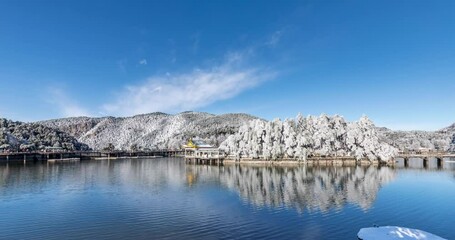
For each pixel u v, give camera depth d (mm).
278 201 48531
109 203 46750
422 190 59156
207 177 81000
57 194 54500
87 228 34062
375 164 120812
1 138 157875
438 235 32406
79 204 46094
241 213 40719
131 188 61531
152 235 31844
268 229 33875
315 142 125250
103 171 97000
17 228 34062
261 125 123938
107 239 30531
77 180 73938
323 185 66312
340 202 47844
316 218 38312
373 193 55906
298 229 33844
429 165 124062
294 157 119312
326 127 129000
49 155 151000
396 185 66000
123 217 38531
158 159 173500
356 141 127125
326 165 119000
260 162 119938
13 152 136125
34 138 182000
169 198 51062
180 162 144125
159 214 40188
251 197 52094
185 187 63094
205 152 133125
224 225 35219
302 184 67750
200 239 30609
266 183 69250
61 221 36844
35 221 36812
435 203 46812
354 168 107938
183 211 41688
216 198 50906
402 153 139375
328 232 32875
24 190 58656
